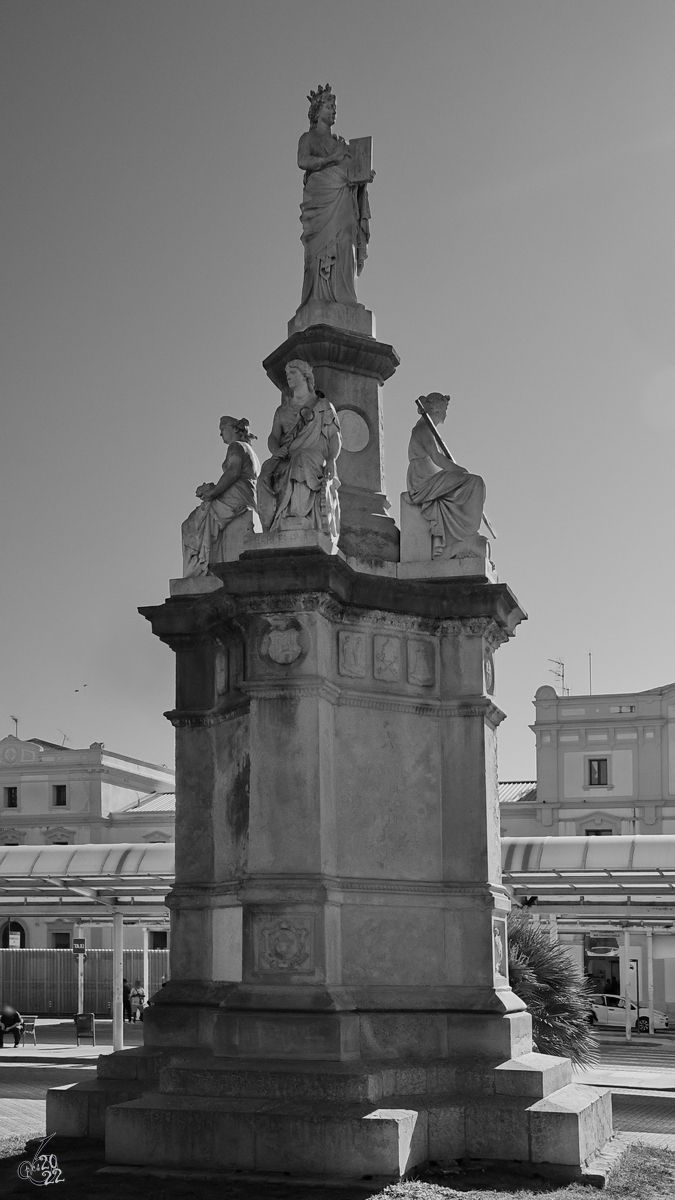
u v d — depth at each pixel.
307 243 17.12
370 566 15.28
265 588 14.22
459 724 15.16
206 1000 15.24
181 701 16.33
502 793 70.06
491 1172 12.55
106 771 72.50
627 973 41.69
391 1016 14.05
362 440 16.48
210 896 15.74
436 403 16.03
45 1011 52.84
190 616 16.31
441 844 14.97
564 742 66.44
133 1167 12.53
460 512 15.52
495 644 15.97
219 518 16.50
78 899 38.44
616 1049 36.97
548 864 35.44
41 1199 11.48
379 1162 12.07
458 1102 13.16
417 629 15.31
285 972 13.60
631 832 64.88
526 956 22.30
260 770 14.09
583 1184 12.35
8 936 66.69
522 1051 14.51
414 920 14.62
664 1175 12.80
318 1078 12.86
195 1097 12.96
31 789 72.56
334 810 14.40
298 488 14.49
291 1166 12.24
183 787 16.16
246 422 17.19
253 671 14.27
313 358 16.50
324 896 13.66
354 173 17.16
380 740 14.90
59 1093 14.49
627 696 65.69
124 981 49.78
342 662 14.79
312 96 17.52
